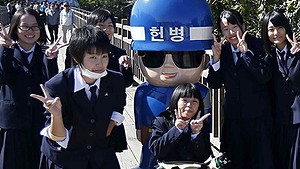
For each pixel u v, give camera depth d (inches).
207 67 152.0
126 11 1021.2
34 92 141.0
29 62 142.5
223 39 142.9
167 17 136.6
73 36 114.7
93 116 116.6
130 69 161.6
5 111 139.7
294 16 223.6
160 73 141.5
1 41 137.2
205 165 128.4
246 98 142.1
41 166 133.3
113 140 127.2
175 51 138.7
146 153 144.3
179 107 129.1
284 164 145.8
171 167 126.4
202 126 128.2
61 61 519.5
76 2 1486.2
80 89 115.7
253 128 142.7
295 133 141.9
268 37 141.9
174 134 127.9
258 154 142.1
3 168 140.5
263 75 137.7
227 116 146.3
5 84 138.4
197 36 138.3
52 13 732.7
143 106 145.1
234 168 145.6
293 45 137.8
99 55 113.3
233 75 142.8
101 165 119.4
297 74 137.0
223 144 149.4
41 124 141.2
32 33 141.3
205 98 144.7
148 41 139.8
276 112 144.3
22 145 140.8
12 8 918.4
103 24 157.9
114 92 119.3
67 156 116.5
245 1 272.1
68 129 117.4
